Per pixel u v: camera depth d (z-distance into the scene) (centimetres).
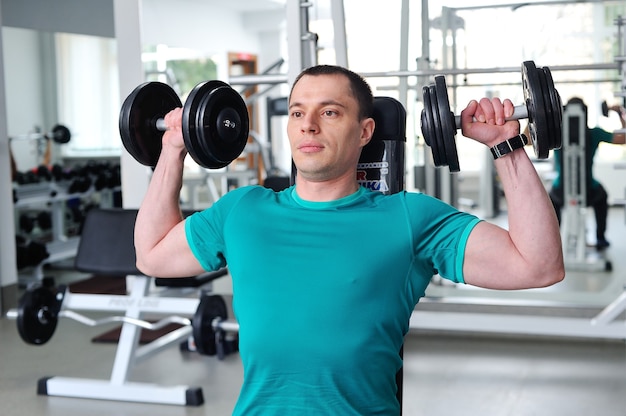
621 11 381
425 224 120
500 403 290
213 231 131
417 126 391
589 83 429
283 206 126
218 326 304
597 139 468
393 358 122
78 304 319
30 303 304
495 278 117
